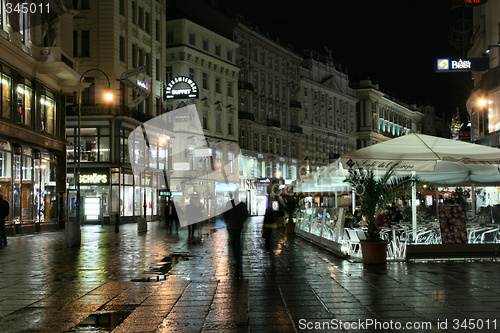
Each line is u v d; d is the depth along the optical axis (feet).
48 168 96.02
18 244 66.64
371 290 30.14
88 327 22.15
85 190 132.87
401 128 380.78
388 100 345.10
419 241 50.70
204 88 183.42
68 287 32.35
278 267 41.78
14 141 82.12
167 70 174.19
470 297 27.71
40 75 90.12
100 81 135.85
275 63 232.12
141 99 140.15
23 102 84.28
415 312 24.22
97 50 136.15
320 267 41.42
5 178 78.59
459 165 53.93
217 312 24.79
